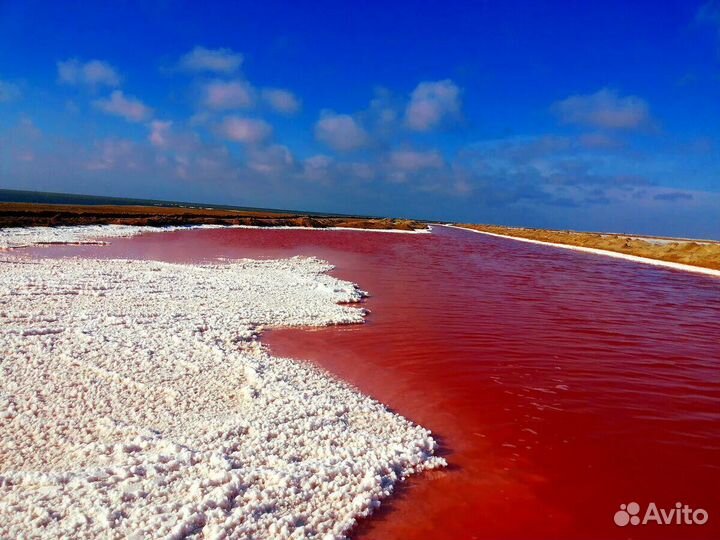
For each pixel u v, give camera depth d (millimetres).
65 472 5223
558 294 19391
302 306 14172
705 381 9352
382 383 8656
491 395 8273
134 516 4492
